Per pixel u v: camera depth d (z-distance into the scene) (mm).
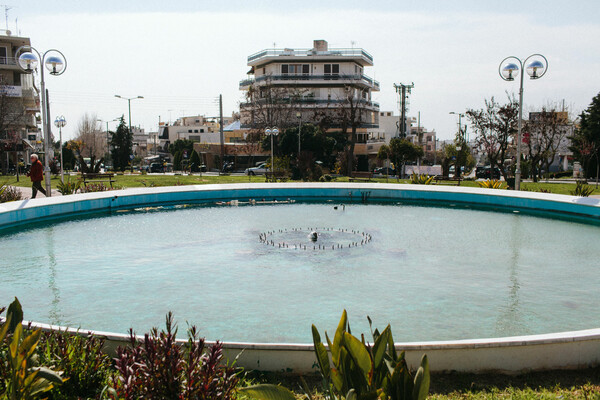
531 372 4762
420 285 8844
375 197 23734
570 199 17984
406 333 6527
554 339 4773
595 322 6973
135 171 55000
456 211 19719
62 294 8281
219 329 6672
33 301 7914
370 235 14023
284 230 14758
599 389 4391
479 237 13797
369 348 3414
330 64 60094
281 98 57562
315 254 11422
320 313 7305
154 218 17328
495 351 4703
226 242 12836
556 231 14930
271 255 11297
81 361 4352
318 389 4406
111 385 3896
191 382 3369
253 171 44531
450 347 4652
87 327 6770
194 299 7992
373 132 67375
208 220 16844
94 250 11820
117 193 19812
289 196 24016
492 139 35562
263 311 7398
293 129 48656
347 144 52781
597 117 42469
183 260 10781
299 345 4680
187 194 21812
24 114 45438
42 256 11164
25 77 47531
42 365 4145
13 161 46438
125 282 9023
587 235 14195
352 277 9375
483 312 7371
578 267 10281
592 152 42000
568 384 4527
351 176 41625
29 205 15766
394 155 46031
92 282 9023
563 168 59688
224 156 57344
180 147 75938
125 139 54594
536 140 44562
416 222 16625
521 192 20219
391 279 9258
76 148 61156
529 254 11555
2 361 3781
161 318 7117
